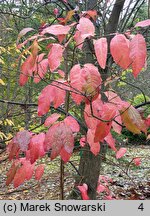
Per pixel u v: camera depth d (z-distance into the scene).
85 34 0.58
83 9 1.45
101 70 1.11
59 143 0.63
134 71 0.54
